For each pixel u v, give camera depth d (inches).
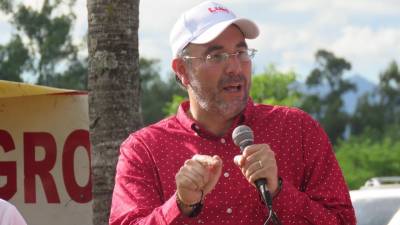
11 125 304.0
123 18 298.4
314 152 203.8
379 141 2706.7
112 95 297.7
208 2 210.2
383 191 369.4
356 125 3021.7
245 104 202.5
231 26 202.2
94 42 299.9
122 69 298.2
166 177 204.2
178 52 206.8
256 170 184.7
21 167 304.3
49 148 303.4
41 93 291.6
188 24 206.7
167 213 189.9
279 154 204.2
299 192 193.9
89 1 301.0
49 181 303.9
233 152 203.8
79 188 303.1
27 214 304.3
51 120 303.6
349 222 200.8
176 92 2410.2
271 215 185.9
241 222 199.6
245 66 202.2
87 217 303.0
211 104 202.2
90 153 302.5
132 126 299.4
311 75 3093.0
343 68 3080.7
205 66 201.5
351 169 1802.4
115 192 207.3
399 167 1808.6
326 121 2997.0
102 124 298.4
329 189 200.8
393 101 3102.9
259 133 205.6
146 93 2487.7
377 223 352.8
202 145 205.5
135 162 206.8
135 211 199.5
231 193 200.4
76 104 303.4
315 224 194.7
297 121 206.7
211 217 199.6
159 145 207.2
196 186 184.2
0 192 304.8
